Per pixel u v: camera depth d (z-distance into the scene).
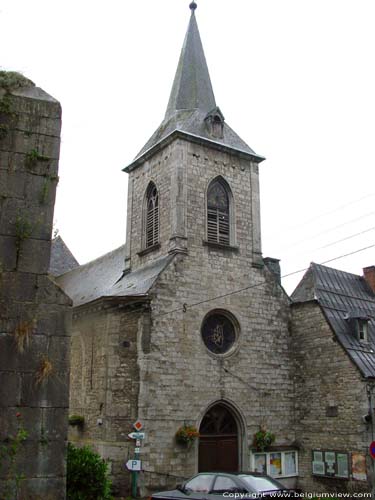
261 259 26.30
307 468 23.67
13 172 9.33
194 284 23.75
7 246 9.02
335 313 25.28
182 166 25.34
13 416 8.48
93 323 23.45
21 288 8.95
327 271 28.84
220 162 26.69
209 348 23.55
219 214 26.17
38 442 8.54
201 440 22.41
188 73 30.39
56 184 9.59
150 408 21.06
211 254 24.77
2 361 8.59
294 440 24.42
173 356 22.17
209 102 29.58
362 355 23.42
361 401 22.05
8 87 9.66
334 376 23.41
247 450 23.05
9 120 9.48
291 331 25.84
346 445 22.28
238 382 23.59
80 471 13.20
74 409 23.58
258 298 25.42
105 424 20.98
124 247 31.67
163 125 29.23
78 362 24.12
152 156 27.38
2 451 8.30
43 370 8.73
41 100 9.79
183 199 24.88
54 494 8.46
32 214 9.29
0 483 8.20
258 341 24.73
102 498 13.29
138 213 27.73
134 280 25.25
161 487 20.45
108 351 21.78
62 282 37.25
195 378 22.47
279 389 24.67
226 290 24.61
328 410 23.33
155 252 25.47
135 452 20.11
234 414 23.38
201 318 23.42
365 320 24.67
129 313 22.06
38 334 8.90
